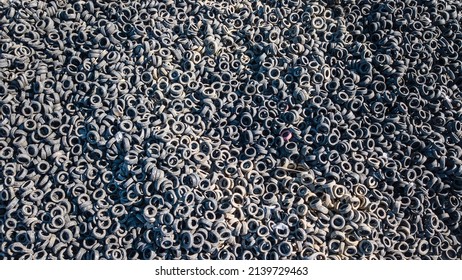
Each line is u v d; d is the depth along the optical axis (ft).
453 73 7.71
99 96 7.06
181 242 6.28
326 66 7.59
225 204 6.52
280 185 6.81
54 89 7.09
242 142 7.12
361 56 7.68
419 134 7.19
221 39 7.84
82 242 6.30
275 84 7.39
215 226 6.32
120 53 7.42
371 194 6.77
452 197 6.85
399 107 7.29
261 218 6.51
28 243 6.18
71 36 7.51
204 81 7.55
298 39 7.81
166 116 6.98
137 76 7.25
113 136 6.82
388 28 8.00
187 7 8.02
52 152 6.73
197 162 6.79
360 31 8.00
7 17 7.47
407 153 7.05
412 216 6.77
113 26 7.55
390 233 6.59
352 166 6.89
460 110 7.36
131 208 6.50
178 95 7.24
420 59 7.72
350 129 7.16
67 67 7.26
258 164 6.90
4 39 7.29
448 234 6.74
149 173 6.55
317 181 6.74
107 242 6.27
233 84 7.48
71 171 6.61
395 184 6.86
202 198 6.49
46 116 6.88
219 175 6.79
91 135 6.79
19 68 7.18
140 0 7.97
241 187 6.68
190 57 7.55
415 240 6.63
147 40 7.62
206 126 7.17
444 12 8.10
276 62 7.64
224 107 7.29
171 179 6.60
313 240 6.44
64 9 7.77
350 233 6.57
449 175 6.95
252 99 7.38
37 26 7.49
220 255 6.30
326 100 7.29
